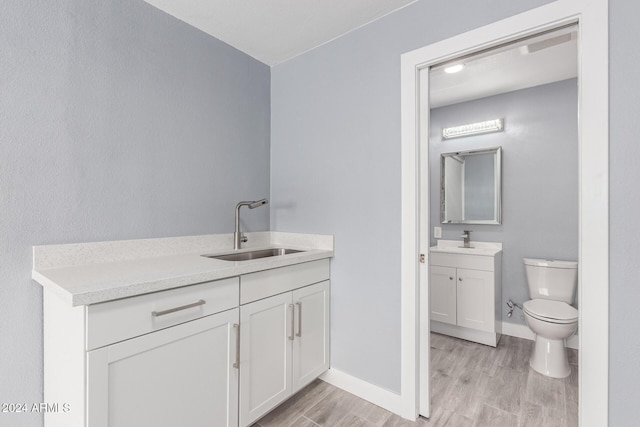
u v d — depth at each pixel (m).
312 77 2.12
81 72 1.41
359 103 1.87
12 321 1.24
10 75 1.23
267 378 1.58
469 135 3.05
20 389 1.26
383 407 1.76
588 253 1.19
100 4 1.47
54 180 1.34
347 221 1.93
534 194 2.70
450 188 3.17
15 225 1.25
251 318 1.50
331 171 2.01
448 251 2.77
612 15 1.15
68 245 1.38
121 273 1.24
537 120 2.70
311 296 1.86
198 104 1.89
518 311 2.78
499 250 2.82
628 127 1.12
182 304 1.22
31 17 1.27
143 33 1.63
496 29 1.40
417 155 1.66
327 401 1.82
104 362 1.01
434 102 3.11
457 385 2.00
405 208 1.68
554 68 2.38
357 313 1.88
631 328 1.12
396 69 1.72
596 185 1.17
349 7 1.70
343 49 1.95
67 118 1.37
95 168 1.46
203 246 1.91
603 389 1.16
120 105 1.54
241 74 2.15
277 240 2.31
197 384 1.27
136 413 1.09
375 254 1.81
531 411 1.73
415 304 1.65
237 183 2.13
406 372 1.67
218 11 1.72
